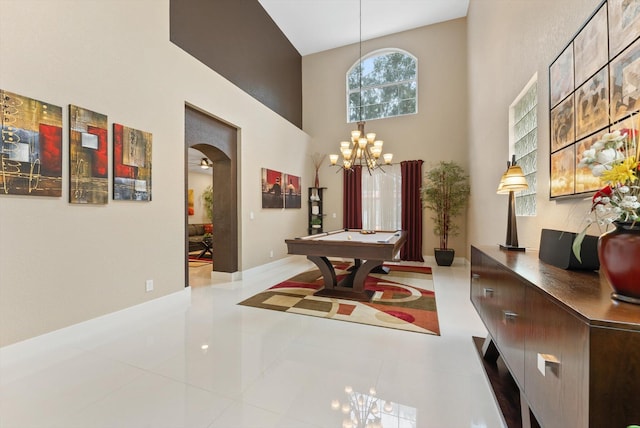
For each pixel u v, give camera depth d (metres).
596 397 0.76
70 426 1.51
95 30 2.72
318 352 2.32
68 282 2.50
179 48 3.70
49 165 2.35
